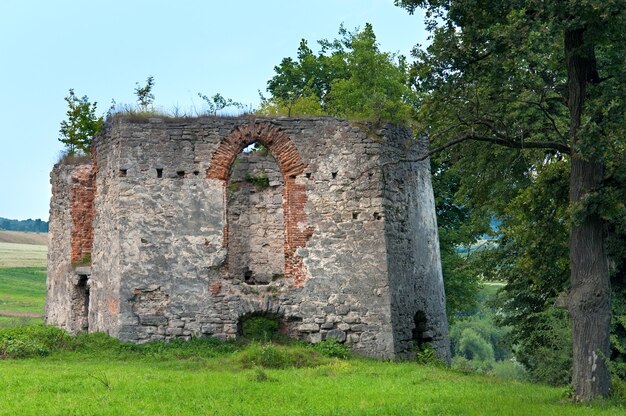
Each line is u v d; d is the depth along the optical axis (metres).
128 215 19.95
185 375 15.38
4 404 11.88
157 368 16.97
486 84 15.42
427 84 15.26
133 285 19.66
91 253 22.64
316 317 19.84
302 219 20.22
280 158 20.44
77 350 19.06
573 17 13.30
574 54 14.04
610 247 19.52
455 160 19.59
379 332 19.67
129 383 14.02
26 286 54.28
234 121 20.52
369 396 13.30
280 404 12.40
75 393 13.02
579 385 13.71
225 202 20.25
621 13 12.70
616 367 17.64
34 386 13.50
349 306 19.84
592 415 11.80
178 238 19.95
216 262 19.94
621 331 19.67
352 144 20.44
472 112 15.79
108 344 19.28
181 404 12.18
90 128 29.50
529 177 20.23
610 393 13.74
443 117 15.87
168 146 20.30
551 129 16.80
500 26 14.27
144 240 19.88
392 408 12.05
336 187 20.30
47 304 26.17
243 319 20.02
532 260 17.41
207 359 17.97
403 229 21.08
